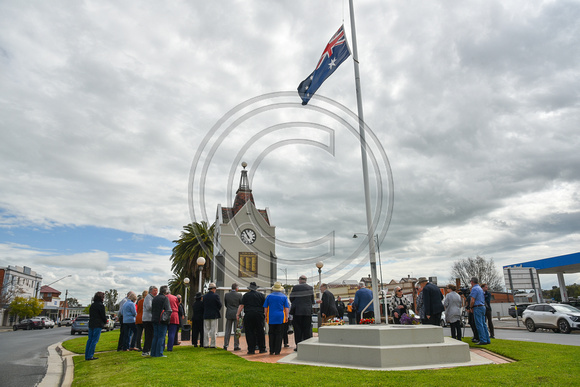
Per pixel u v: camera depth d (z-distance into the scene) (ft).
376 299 30.40
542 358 24.41
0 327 169.78
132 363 25.77
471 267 213.46
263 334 32.24
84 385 20.88
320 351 25.82
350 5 38.88
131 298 38.04
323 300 36.47
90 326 31.63
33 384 24.17
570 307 61.57
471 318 34.99
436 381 17.65
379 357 22.75
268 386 17.54
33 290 241.35
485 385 16.61
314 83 41.63
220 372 21.08
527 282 75.61
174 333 33.88
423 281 35.50
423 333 25.21
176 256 92.48
